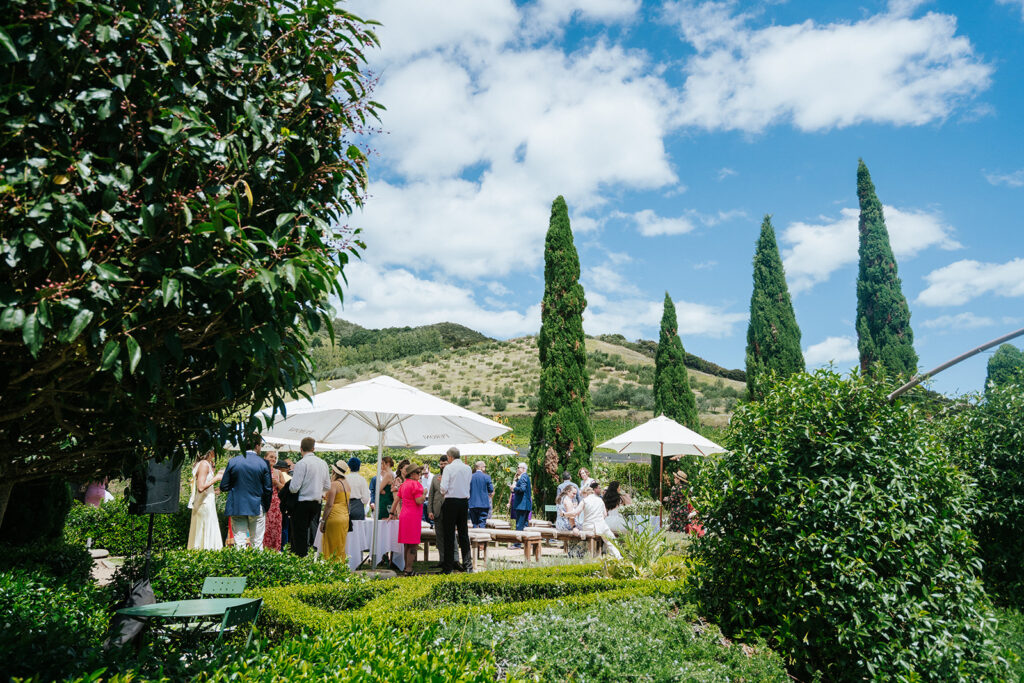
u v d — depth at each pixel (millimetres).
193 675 3291
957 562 6074
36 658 3268
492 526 14531
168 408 3311
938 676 5594
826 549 5746
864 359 29562
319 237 3180
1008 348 37594
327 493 9945
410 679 3246
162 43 2809
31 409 2916
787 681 5293
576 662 4895
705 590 6707
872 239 30031
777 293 25703
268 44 3379
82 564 7438
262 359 2920
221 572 7301
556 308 20812
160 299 2781
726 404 85438
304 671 3191
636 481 26516
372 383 10438
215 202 2758
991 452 9539
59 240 2572
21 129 2523
